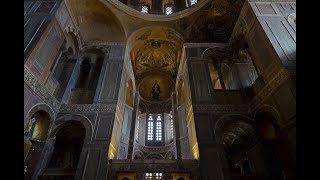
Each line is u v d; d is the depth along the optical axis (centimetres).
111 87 1534
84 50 1759
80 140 1576
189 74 1611
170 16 1970
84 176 1138
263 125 1323
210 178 1140
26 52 1104
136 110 2355
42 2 1400
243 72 1602
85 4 1703
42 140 1246
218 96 1493
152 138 2477
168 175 1218
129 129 2112
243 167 1504
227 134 1559
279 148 1133
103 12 1819
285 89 1051
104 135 1300
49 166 1372
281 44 1142
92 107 1419
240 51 1683
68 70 1598
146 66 2586
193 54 1741
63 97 1452
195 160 1269
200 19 1939
